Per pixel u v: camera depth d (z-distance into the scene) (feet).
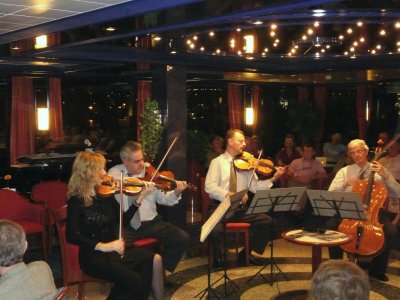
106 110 37.01
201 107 38.50
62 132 34.53
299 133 37.91
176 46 23.25
